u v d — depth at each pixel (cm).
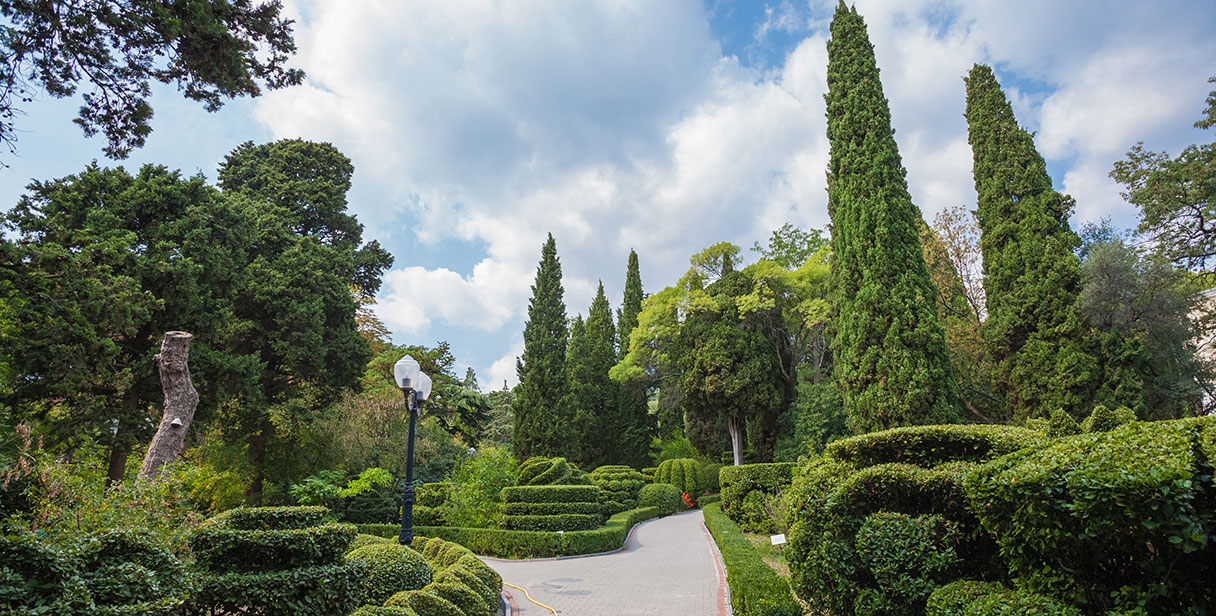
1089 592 343
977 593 417
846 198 1691
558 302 3180
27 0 551
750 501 1617
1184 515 289
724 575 1041
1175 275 1628
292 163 2553
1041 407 1648
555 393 2902
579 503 1658
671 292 2973
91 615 325
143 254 1536
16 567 321
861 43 1873
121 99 667
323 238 2578
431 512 1745
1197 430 326
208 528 490
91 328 1266
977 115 2038
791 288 2645
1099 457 337
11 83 593
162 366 923
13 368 1259
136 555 393
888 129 1764
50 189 1516
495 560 1449
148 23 589
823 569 563
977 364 2016
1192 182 1580
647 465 3494
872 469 557
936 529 500
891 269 1558
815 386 2139
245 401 1794
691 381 2586
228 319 1692
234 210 1845
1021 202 1861
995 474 404
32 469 516
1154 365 1650
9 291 866
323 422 1909
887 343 1489
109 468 1487
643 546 1554
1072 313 1641
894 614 500
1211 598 292
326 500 1636
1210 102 1550
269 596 450
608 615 784
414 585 709
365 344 2186
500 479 1812
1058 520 346
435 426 2681
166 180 1648
